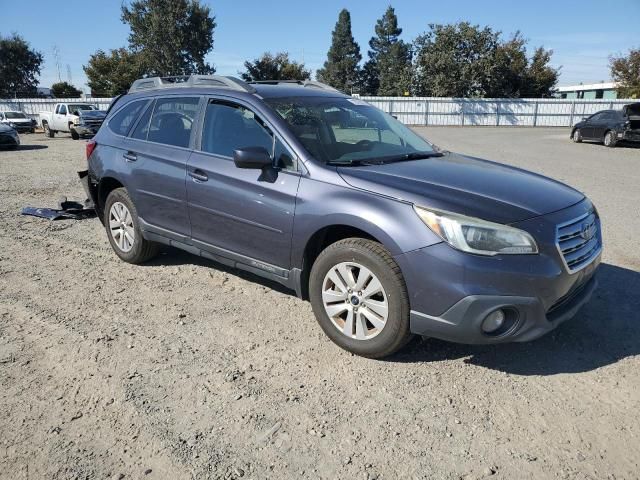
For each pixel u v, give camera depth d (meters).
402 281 3.22
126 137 5.18
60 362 3.44
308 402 3.03
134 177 4.94
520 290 3.02
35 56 59.44
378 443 2.68
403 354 3.59
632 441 2.70
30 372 3.32
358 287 3.43
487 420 2.88
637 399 3.07
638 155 16.67
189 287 4.78
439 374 3.34
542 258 3.07
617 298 4.52
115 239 5.48
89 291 4.68
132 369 3.36
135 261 5.33
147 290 4.71
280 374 3.32
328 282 3.61
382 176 3.51
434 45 42.62
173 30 47.47
